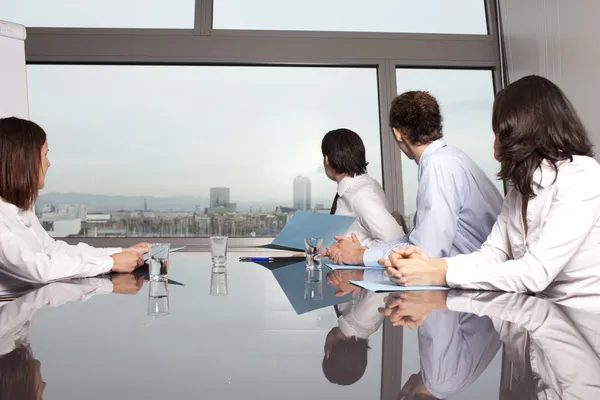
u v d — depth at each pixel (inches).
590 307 46.3
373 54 120.8
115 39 117.6
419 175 76.0
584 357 21.0
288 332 26.7
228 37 118.9
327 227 77.4
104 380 18.1
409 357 21.5
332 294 41.8
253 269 63.4
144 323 29.3
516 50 116.3
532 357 21.1
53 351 22.6
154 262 53.9
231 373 19.1
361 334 26.2
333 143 92.5
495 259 54.1
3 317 31.3
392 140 119.6
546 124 48.1
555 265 44.6
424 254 48.3
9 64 104.6
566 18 102.7
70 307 35.3
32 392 16.7
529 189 48.7
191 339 25.1
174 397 16.2
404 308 34.5
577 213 45.8
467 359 21.0
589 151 49.4
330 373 19.1
